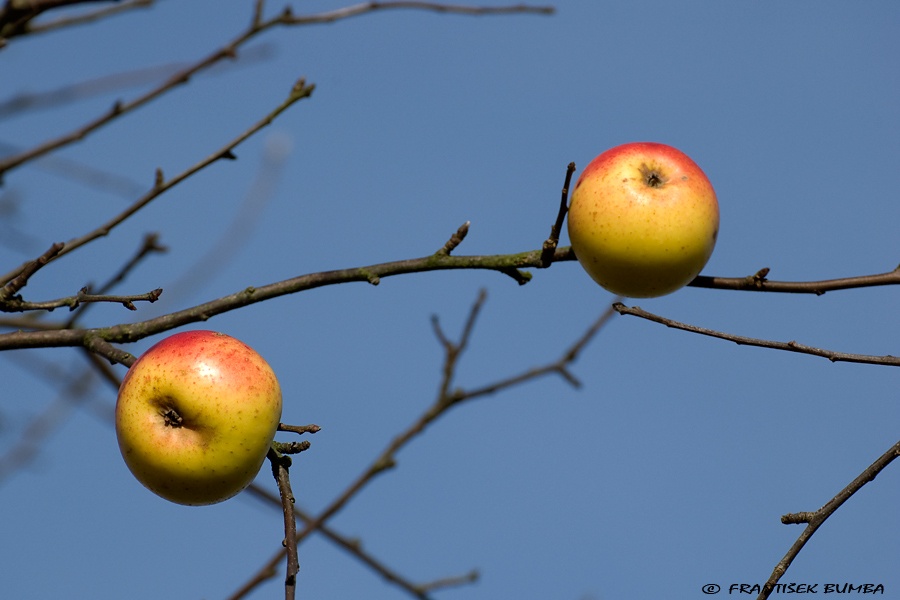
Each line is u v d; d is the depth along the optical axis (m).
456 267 7.32
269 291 7.30
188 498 6.84
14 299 6.88
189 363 6.63
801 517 6.86
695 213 7.15
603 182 7.28
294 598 6.02
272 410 6.76
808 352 7.08
